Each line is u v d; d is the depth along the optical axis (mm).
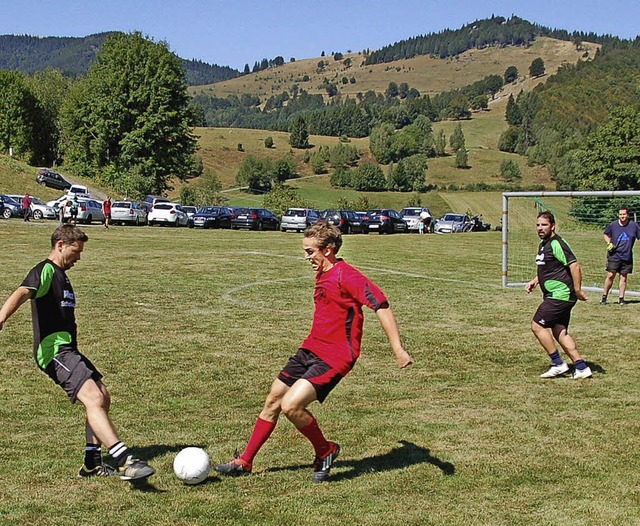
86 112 67250
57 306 5367
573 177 70375
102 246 27125
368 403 7586
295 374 5422
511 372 9008
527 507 5020
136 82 66000
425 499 5141
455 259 25203
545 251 8594
